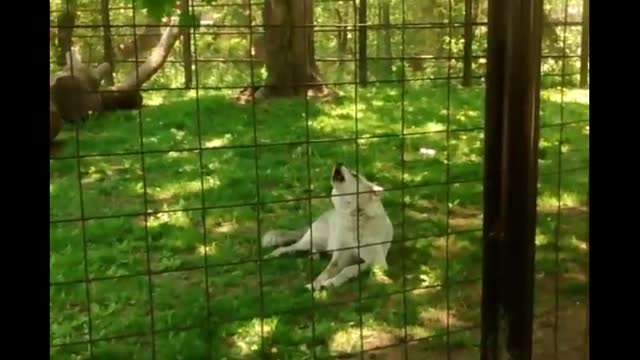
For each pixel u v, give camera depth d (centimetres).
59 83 1211
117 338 393
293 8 1417
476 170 930
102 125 1243
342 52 1427
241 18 1097
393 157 1006
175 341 497
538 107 363
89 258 649
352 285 597
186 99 1484
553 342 482
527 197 366
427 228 725
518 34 351
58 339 502
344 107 1348
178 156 1025
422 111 1269
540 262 629
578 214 759
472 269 627
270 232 699
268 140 1114
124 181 913
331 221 652
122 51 1163
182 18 374
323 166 966
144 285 595
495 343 377
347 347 491
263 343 473
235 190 861
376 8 1404
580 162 898
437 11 1345
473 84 1373
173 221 754
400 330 514
